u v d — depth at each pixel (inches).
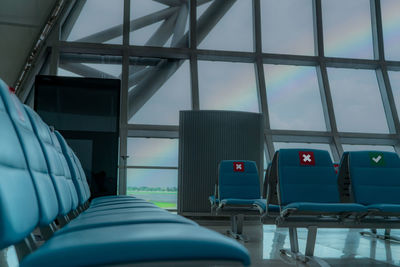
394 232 212.7
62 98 152.3
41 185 44.6
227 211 179.8
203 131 243.1
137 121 276.2
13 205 30.6
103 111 154.1
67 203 62.5
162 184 270.7
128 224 43.3
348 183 133.9
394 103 296.7
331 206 106.3
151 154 271.4
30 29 245.6
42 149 54.9
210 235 29.1
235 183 190.9
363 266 112.5
